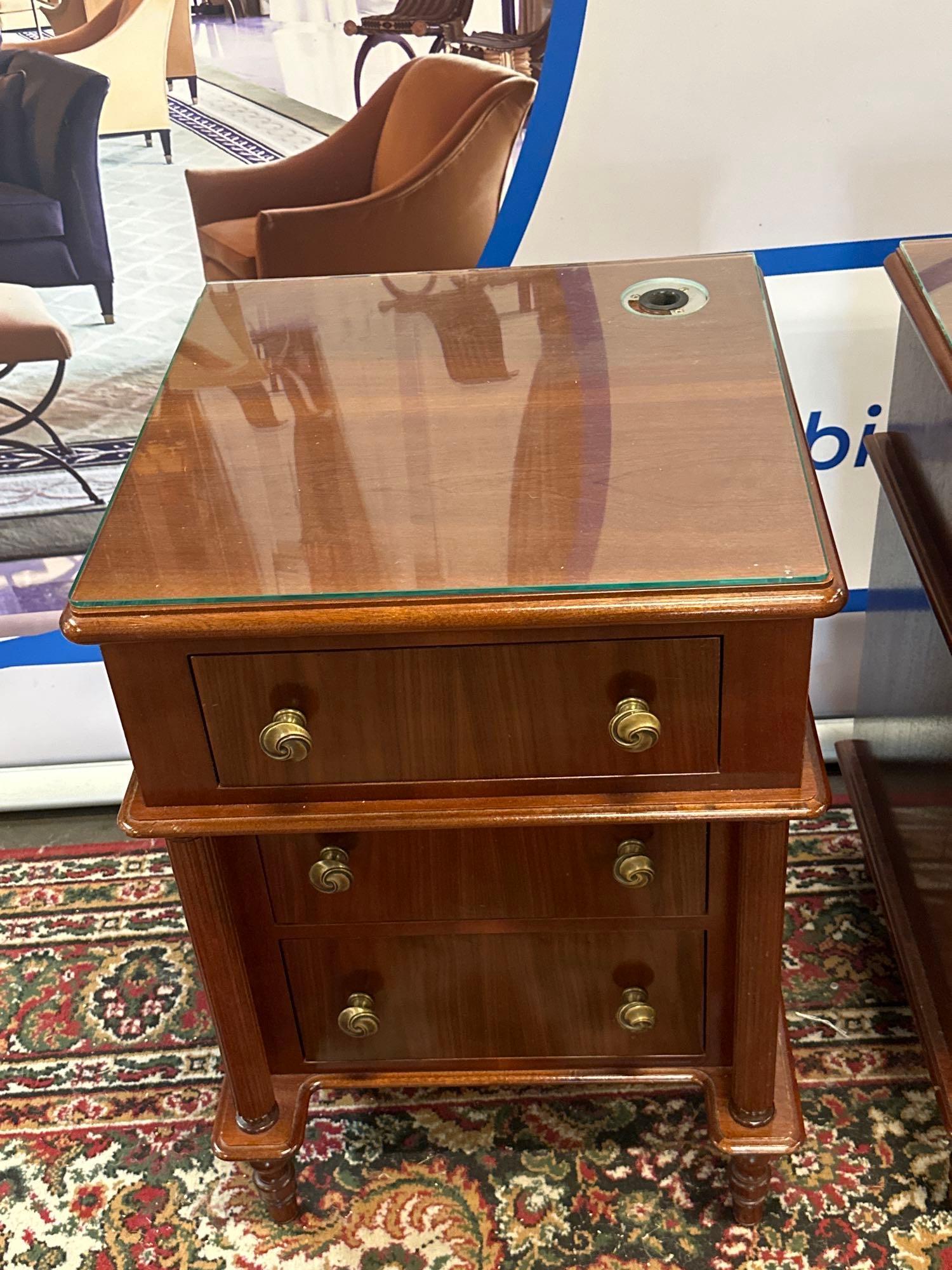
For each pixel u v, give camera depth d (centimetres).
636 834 91
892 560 123
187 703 80
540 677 78
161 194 121
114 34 110
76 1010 135
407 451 85
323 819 85
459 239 124
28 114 114
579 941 98
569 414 88
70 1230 115
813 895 140
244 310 105
